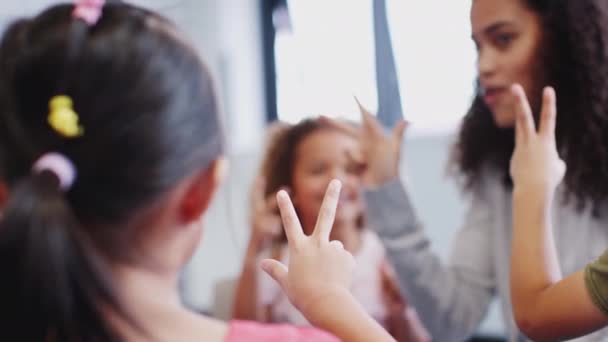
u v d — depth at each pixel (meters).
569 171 0.94
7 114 0.51
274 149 1.40
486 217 1.07
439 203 2.26
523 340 0.99
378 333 0.58
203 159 0.55
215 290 1.65
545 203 0.76
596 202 0.94
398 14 2.41
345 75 2.56
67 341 0.49
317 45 2.65
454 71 2.30
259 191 1.42
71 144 0.50
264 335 0.61
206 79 0.56
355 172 1.31
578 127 0.94
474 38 0.97
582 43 0.92
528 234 0.75
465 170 1.09
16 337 0.49
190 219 0.57
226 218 2.58
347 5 2.55
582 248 0.94
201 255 2.73
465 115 1.11
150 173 0.51
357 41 2.53
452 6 2.29
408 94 2.41
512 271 0.76
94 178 0.50
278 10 2.77
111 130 0.50
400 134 1.06
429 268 1.01
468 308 1.04
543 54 0.92
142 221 0.53
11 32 0.55
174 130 0.52
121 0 0.64
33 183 0.48
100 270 0.50
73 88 0.51
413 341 1.34
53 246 0.47
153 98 0.51
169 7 2.97
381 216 1.02
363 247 1.36
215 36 2.92
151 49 0.53
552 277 0.74
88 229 0.51
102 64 0.51
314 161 1.32
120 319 0.52
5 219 0.48
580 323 0.68
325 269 0.62
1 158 0.52
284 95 2.77
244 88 2.94
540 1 0.91
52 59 0.51
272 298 1.39
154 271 0.55
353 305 0.60
